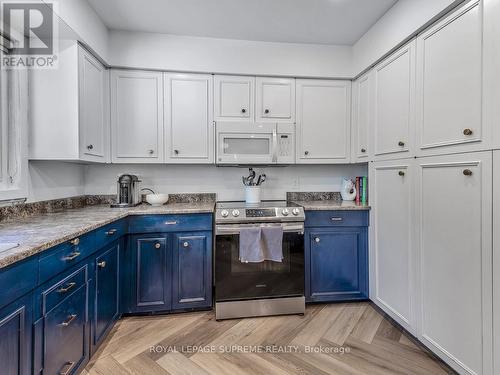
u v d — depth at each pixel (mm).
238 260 2102
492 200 1262
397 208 1943
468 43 1373
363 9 1998
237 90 2426
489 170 1273
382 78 2115
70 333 1317
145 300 2086
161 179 2631
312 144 2516
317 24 2188
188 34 2320
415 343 1777
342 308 2268
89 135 1978
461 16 1412
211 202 2654
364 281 2342
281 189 2807
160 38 2295
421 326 1717
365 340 1822
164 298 2111
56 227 1403
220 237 2084
